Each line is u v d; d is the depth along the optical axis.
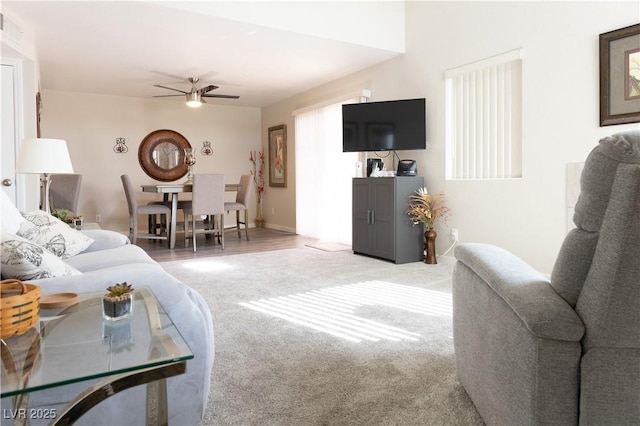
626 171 0.94
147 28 4.17
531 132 3.72
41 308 1.19
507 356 1.20
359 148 5.07
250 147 8.70
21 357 0.93
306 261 4.72
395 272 4.12
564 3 3.46
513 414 1.17
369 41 4.80
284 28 4.26
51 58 5.12
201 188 5.55
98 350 0.96
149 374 0.94
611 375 1.00
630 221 0.93
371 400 1.67
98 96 7.25
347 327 2.54
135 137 7.59
